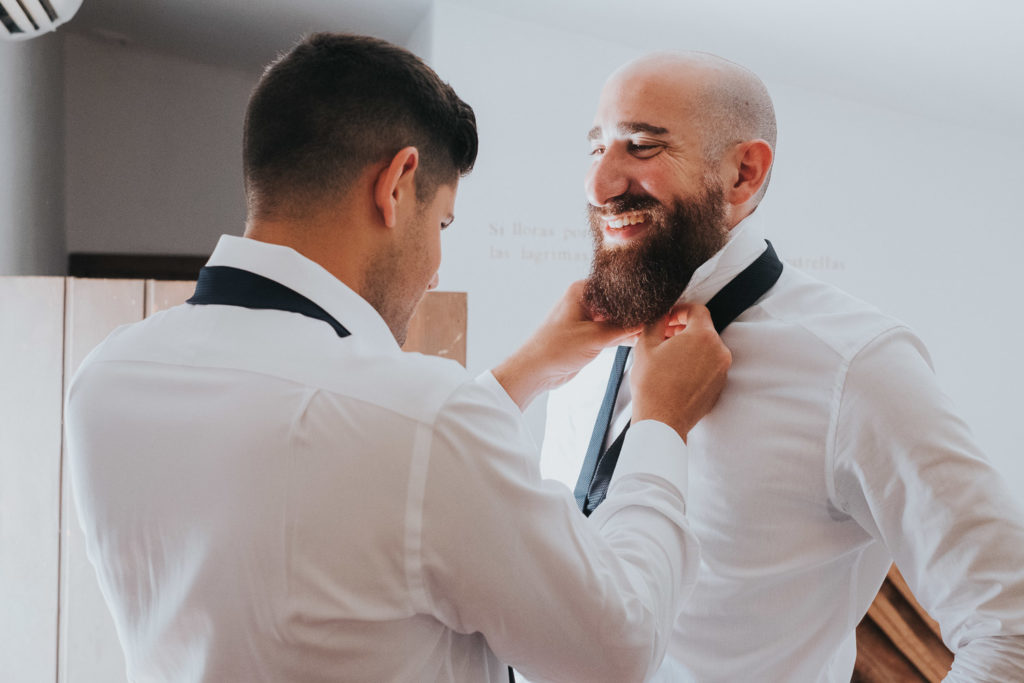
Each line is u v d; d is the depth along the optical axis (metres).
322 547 0.64
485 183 3.13
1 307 1.55
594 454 1.07
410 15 3.18
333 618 0.64
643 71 0.96
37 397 1.56
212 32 3.59
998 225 3.46
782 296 1.00
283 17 3.31
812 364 0.91
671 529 0.77
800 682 0.96
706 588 0.97
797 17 2.59
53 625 1.57
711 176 0.95
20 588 1.56
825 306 0.97
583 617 0.66
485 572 0.65
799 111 3.34
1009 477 3.54
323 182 0.72
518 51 3.12
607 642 0.67
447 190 0.79
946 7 2.29
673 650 1.00
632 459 0.82
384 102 0.71
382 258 0.75
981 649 0.80
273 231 0.73
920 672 1.71
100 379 0.73
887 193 3.40
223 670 0.67
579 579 0.66
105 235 3.96
